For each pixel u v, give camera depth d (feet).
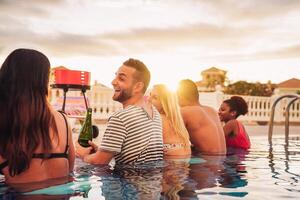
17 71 8.22
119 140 10.91
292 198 7.55
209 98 50.03
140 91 11.82
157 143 11.71
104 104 44.88
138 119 11.23
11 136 8.15
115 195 7.54
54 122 8.74
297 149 16.92
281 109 59.57
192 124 15.06
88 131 12.25
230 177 9.62
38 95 8.34
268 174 10.19
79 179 8.87
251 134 28.94
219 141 15.12
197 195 7.63
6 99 8.21
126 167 10.71
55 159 8.71
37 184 8.23
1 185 8.14
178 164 11.51
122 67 11.80
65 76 15.25
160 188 8.22
